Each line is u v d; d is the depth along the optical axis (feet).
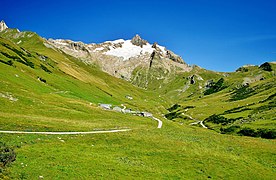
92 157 157.99
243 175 171.22
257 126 484.74
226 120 642.63
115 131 262.88
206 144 219.41
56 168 130.82
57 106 385.29
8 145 156.25
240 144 234.17
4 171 115.96
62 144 177.58
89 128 269.03
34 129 225.76
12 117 261.03
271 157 210.18
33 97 393.70
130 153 179.93
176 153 189.78
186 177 154.20
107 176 132.77
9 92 363.35
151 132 247.09
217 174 166.61
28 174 118.83
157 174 149.38
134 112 594.65
